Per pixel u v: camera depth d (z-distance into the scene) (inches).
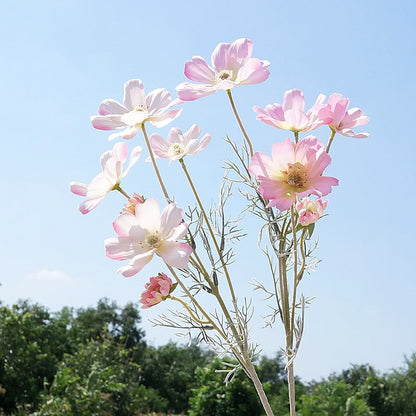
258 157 27.9
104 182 30.4
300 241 29.7
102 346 210.1
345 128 30.3
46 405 151.9
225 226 31.6
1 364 193.2
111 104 31.9
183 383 299.6
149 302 29.7
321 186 27.3
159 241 28.5
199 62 30.8
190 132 32.7
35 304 235.1
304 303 29.6
